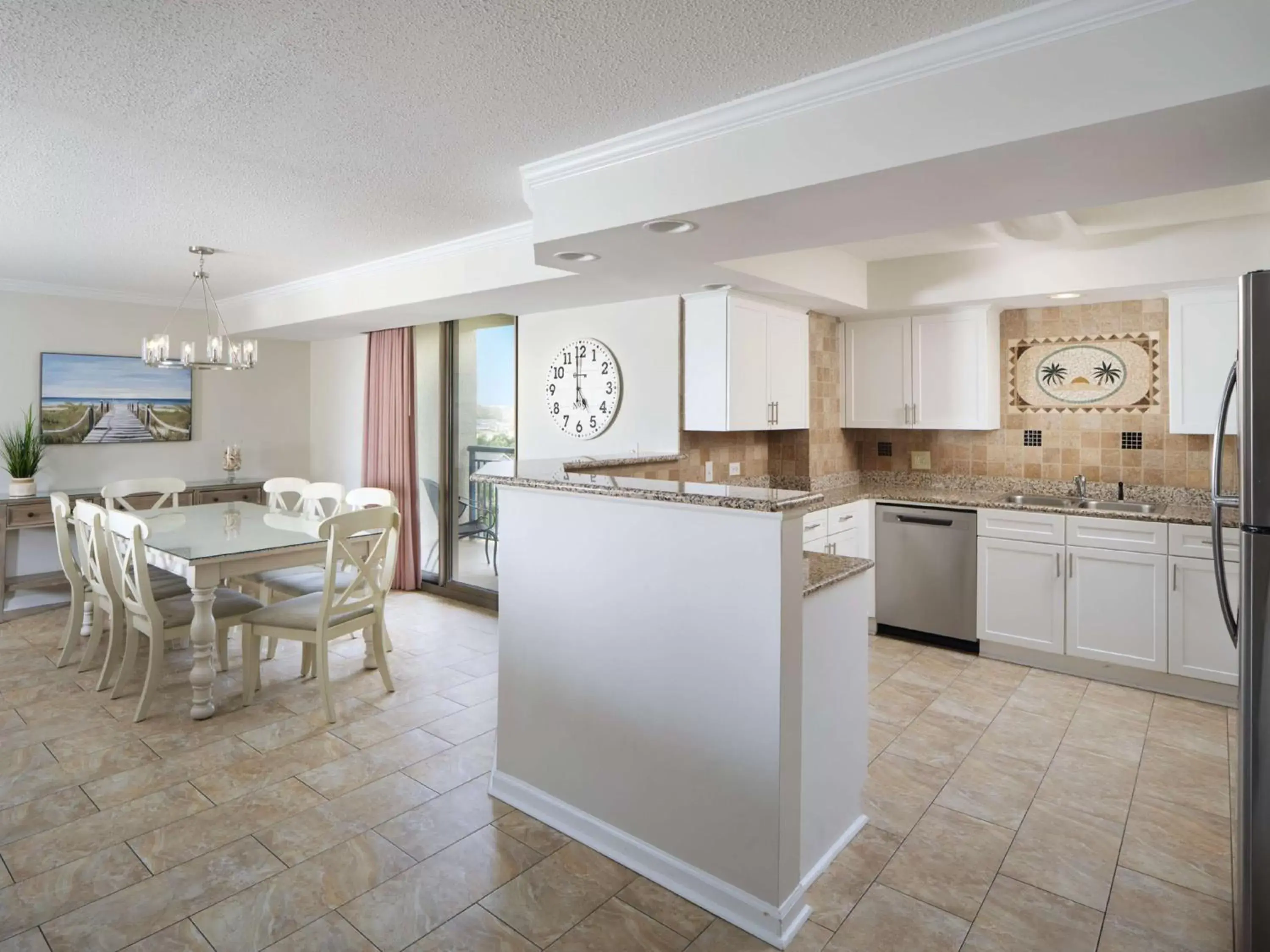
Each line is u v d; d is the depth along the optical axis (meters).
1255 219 3.35
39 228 3.62
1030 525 3.99
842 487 5.04
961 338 4.42
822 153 2.08
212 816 2.51
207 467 6.04
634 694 2.26
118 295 5.45
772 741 1.96
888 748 3.05
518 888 2.15
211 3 1.67
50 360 5.22
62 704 3.46
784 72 2.02
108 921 1.98
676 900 2.12
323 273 4.73
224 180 2.89
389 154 2.62
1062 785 2.75
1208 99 1.58
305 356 6.62
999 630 4.12
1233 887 2.15
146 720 3.28
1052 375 4.39
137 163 2.70
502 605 2.64
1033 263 3.92
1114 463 4.21
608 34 1.82
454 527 5.53
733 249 2.83
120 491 4.94
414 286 4.25
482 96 2.16
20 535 5.15
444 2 1.67
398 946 1.91
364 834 2.42
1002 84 1.80
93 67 1.98
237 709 3.42
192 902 2.07
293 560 3.59
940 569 4.32
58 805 2.57
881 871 2.24
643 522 2.22
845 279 4.21
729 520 2.02
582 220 2.61
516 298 4.12
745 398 3.95
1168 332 3.94
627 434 4.26
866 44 1.87
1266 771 1.76
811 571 2.33
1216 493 1.98
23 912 2.02
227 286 5.19
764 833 1.98
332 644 4.43
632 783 2.28
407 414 5.57
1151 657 3.65
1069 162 1.93
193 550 3.45
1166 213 3.33
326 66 1.98
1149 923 2.01
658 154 2.41
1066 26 1.70
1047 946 1.92
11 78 2.04
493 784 2.69
